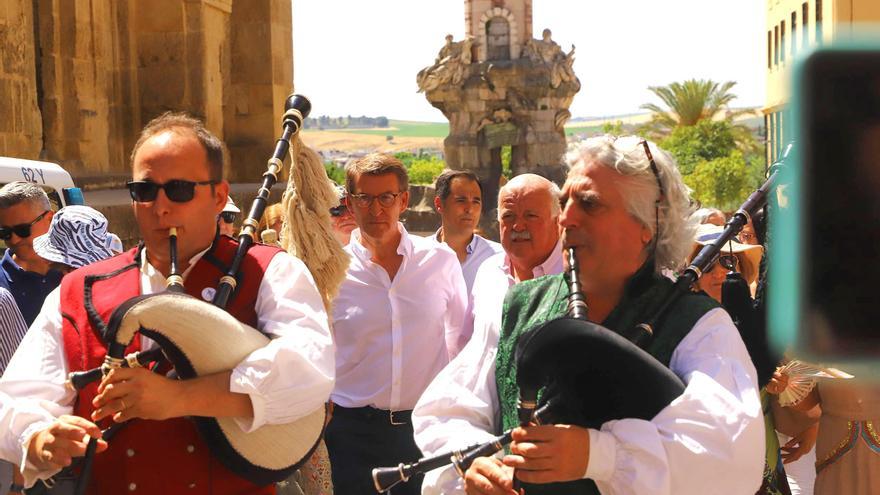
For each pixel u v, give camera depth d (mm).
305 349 2664
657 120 68250
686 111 66188
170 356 2557
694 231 2559
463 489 2521
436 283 5227
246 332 2629
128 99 15891
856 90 532
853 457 3965
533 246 4453
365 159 5199
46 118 13688
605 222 2434
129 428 2697
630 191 2420
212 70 16422
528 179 4512
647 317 2410
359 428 5180
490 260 4922
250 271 2855
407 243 5207
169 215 2795
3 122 11328
